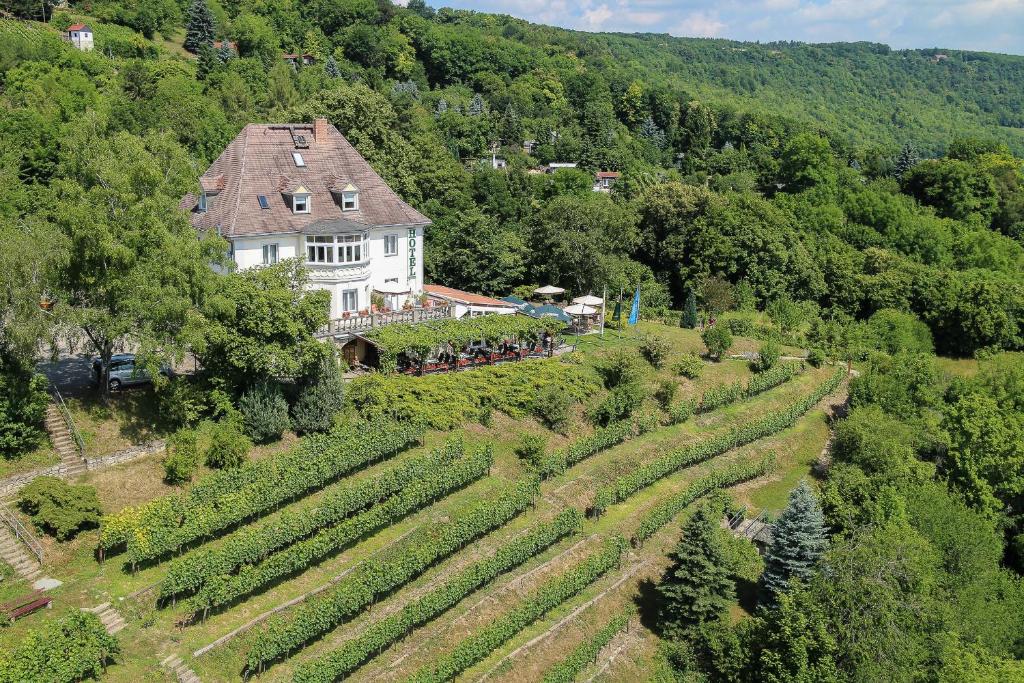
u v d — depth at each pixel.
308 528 38.50
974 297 93.50
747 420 65.75
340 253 59.31
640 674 41.00
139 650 31.56
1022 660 40.06
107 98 97.56
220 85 118.12
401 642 36.69
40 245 38.72
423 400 51.69
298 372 45.75
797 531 44.44
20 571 33.84
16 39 112.75
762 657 37.62
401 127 96.12
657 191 98.75
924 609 38.53
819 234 115.31
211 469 42.25
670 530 50.84
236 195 57.25
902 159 157.25
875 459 55.78
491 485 47.47
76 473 39.66
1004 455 57.22
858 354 85.19
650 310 85.25
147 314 40.41
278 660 33.28
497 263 78.25
